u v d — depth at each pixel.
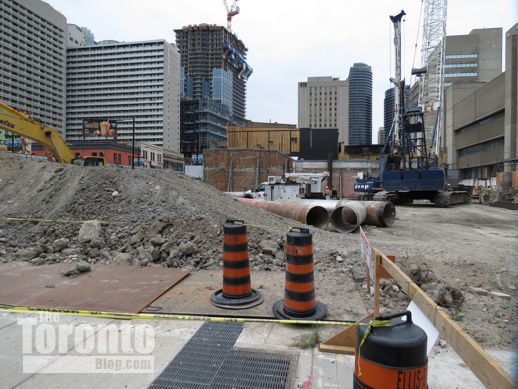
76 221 8.96
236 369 3.65
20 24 113.31
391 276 3.78
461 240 12.42
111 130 97.38
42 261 7.23
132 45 134.25
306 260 4.73
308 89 175.00
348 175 55.16
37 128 18.86
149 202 9.71
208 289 5.86
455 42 101.44
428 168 31.39
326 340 4.07
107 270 6.75
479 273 7.18
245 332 4.45
